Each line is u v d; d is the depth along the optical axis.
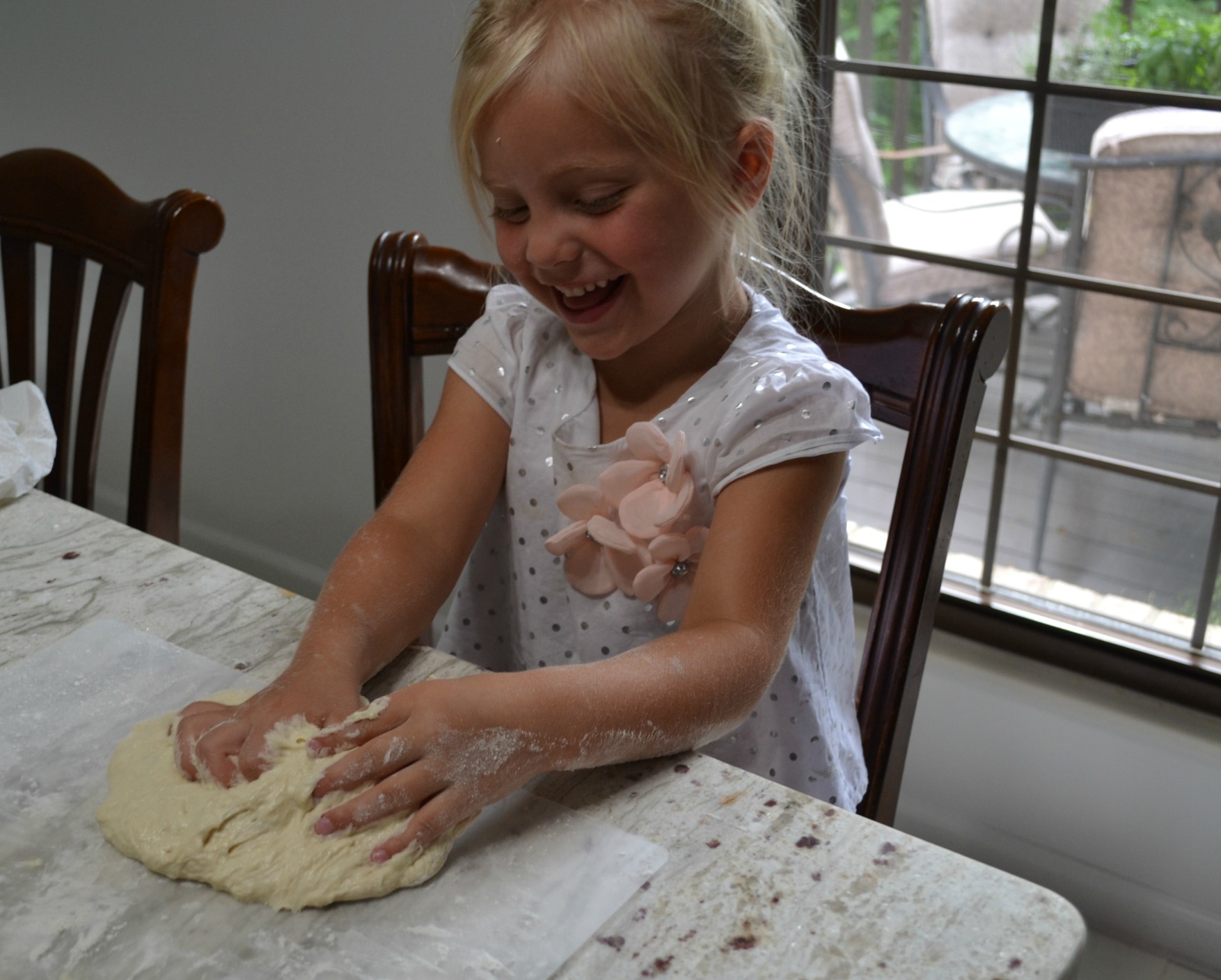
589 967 0.54
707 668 0.71
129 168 1.98
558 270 0.77
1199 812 1.39
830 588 0.97
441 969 0.54
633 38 0.72
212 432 2.06
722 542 0.80
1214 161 1.33
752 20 0.80
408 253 1.07
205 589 0.84
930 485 0.84
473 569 1.03
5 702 0.72
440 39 1.51
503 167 0.75
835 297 1.64
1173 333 1.44
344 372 1.83
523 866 0.60
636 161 0.73
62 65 1.99
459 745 0.63
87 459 1.17
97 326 1.14
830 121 1.49
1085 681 1.47
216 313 1.95
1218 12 1.28
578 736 0.65
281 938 0.56
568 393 0.94
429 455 0.94
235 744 0.65
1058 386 1.54
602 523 0.89
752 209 0.85
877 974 0.53
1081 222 1.44
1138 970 1.42
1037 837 1.50
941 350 0.83
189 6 1.76
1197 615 1.52
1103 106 1.37
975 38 1.41
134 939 0.56
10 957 0.54
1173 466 1.50
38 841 0.61
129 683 0.74
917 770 1.57
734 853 0.61
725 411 0.85
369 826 0.60
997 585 1.65
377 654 0.76
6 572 0.85
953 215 1.51
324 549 2.00
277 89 1.71
